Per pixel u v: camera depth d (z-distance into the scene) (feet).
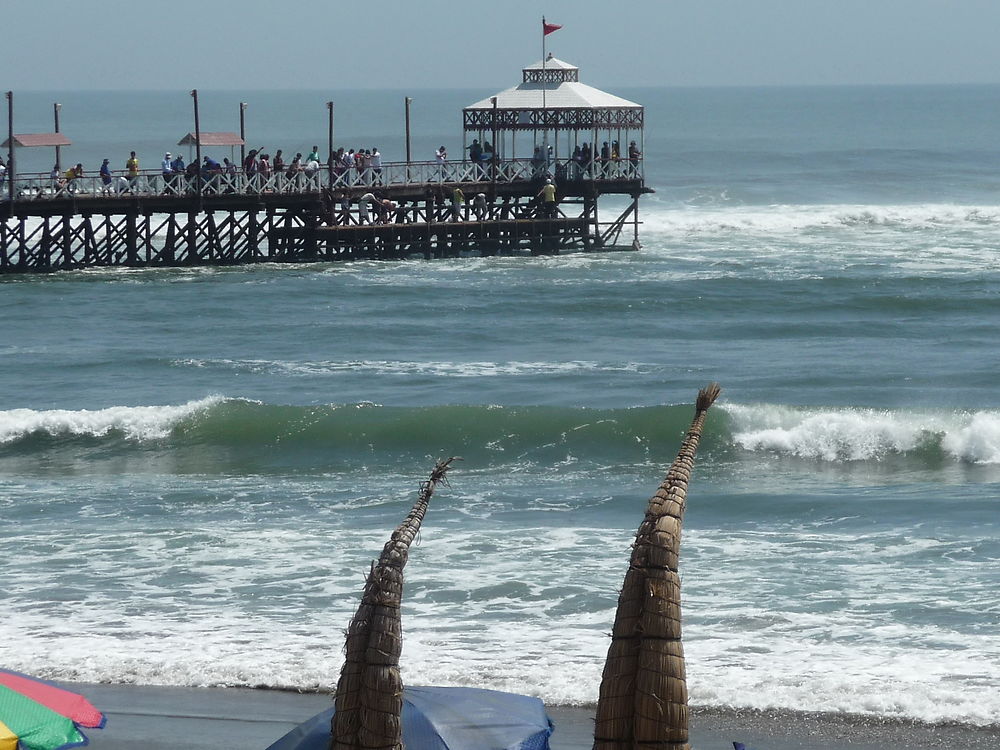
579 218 455.63
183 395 258.98
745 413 220.64
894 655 116.06
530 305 360.28
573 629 124.47
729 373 274.98
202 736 101.86
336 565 147.13
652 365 284.61
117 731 102.58
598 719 50.14
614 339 318.24
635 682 49.47
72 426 226.58
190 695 110.01
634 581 50.21
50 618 129.18
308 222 423.64
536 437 219.61
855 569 143.43
